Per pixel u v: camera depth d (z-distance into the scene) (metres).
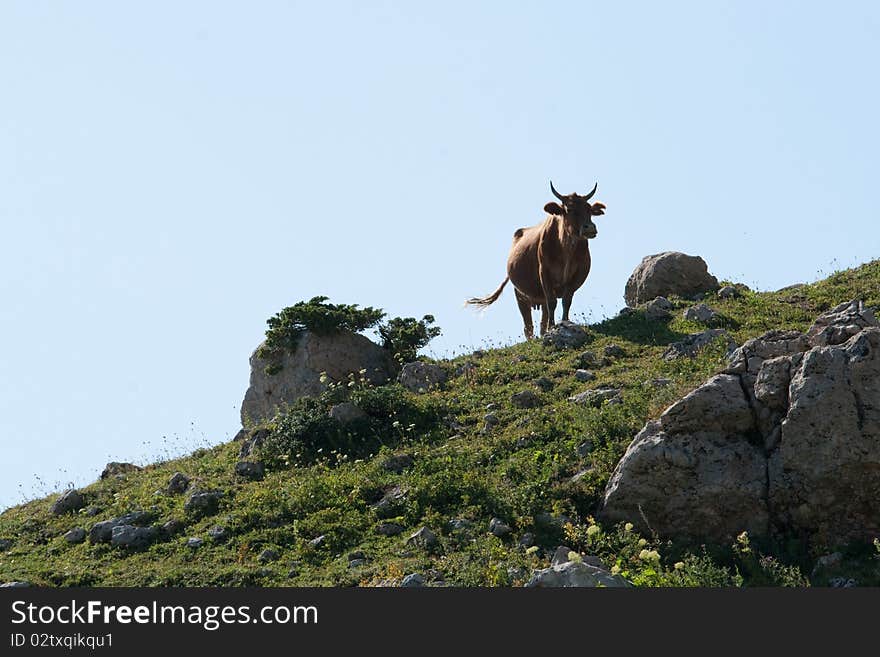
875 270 107.94
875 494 61.97
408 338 107.38
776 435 65.06
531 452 76.75
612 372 90.38
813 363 64.44
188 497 81.25
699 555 62.97
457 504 71.69
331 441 87.50
